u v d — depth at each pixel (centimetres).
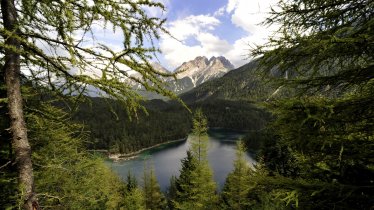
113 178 3469
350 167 449
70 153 1007
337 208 419
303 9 436
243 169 2275
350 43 347
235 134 16812
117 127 12800
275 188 496
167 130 15838
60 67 444
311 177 495
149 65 427
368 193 414
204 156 2392
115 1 411
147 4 430
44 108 613
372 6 385
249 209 2083
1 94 585
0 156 636
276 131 448
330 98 429
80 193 1009
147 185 4025
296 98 423
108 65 414
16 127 432
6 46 373
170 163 9156
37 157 777
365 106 392
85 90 441
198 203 2153
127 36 426
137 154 11544
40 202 783
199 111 2425
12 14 420
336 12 412
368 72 392
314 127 409
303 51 400
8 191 603
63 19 435
